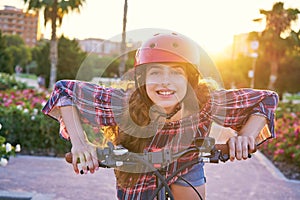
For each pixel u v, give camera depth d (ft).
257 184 24.63
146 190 7.89
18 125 29.86
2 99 37.27
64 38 110.22
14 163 26.37
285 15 109.50
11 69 133.08
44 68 117.29
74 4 95.76
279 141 35.19
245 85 113.91
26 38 226.17
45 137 30.04
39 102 32.78
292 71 151.12
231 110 8.03
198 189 8.45
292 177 27.73
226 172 27.32
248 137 7.25
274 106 8.10
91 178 23.68
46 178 23.11
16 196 19.38
